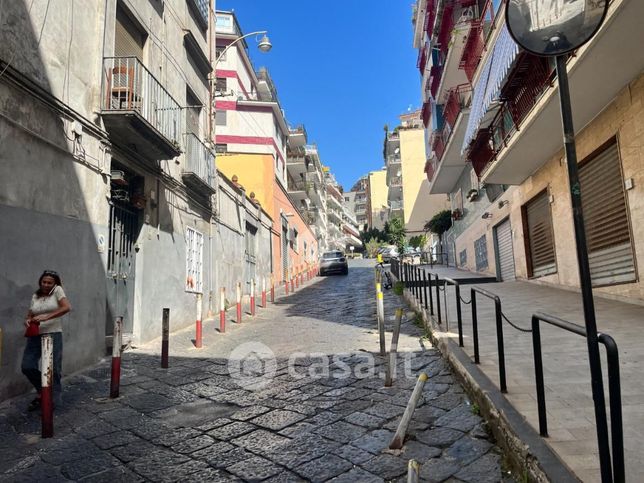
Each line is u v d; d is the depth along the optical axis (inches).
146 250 404.8
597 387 103.3
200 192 541.0
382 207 3319.4
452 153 927.7
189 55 550.0
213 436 187.0
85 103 317.4
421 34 1355.8
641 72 349.4
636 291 364.8
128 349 360.2
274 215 1054.4
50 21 283.4
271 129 1395.2
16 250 241.4
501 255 741.9
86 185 310.3
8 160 239.0
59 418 208.8
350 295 696.4
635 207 364.2
